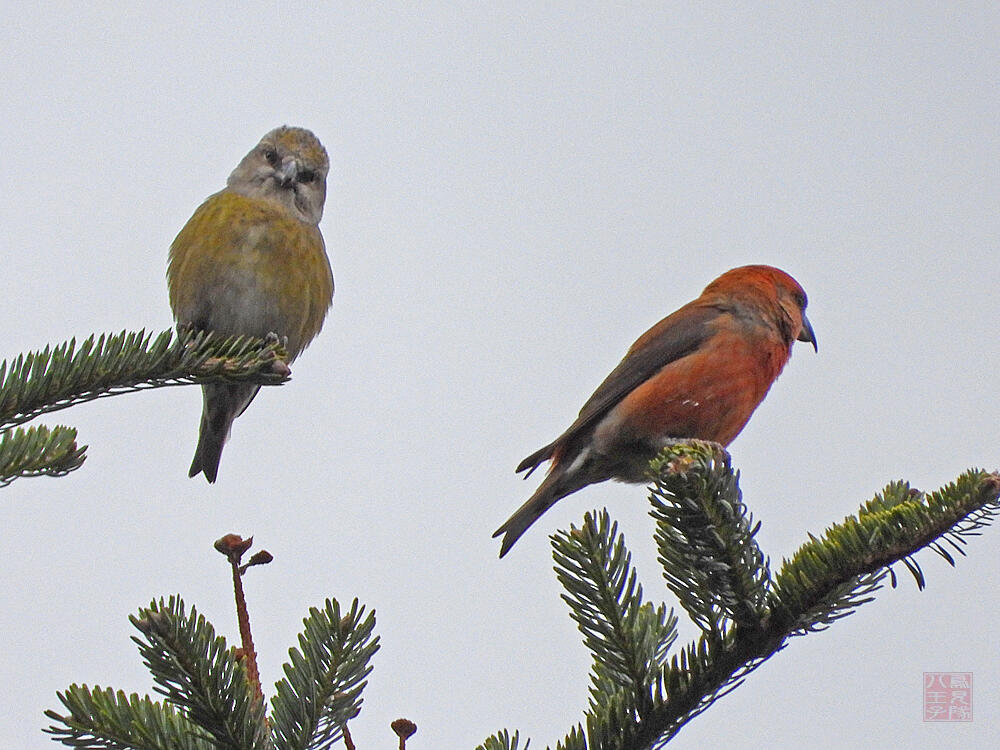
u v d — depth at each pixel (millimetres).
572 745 4734
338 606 4652
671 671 4785
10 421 5539
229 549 4695
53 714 4246
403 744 4473
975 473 4691
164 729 4332
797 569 4781
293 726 4531
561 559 4926
